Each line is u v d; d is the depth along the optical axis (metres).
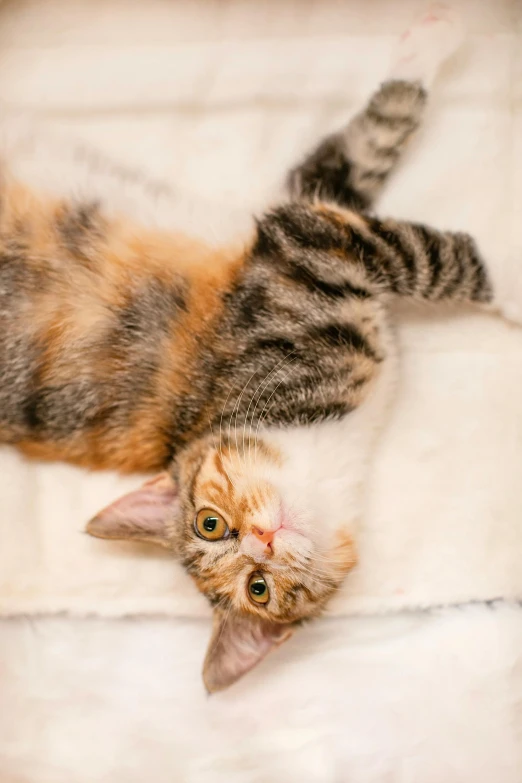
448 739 0.54
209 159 0.54
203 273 0.50
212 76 0.54
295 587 0.49
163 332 0.50
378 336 0.51
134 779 0.55
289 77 0.54
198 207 0.52
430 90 0.53
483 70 0.53
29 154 0.53
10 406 0.52
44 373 0.51
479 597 0.54
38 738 0.55
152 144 0.54
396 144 0.53
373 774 0.54
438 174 0.53
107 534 0.51
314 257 0.50
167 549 0.53
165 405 0.51
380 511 0.54
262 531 0.48
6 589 0.55
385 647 0.55
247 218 0.52
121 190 0.52
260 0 0.54
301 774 0.54
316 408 0.50
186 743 0.55
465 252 0.52
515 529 0.54
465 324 0.54
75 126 0.54
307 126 0.54
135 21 0.54
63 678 0.55
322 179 0.53
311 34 0.54
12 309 0.51
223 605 0.51
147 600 0.55
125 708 0.55
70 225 0.51
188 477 0.51
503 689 0.54
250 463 0.49
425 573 0.55
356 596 0.54
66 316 0.51
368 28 0.54
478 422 0.54
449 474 0.54
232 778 0.55
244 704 0.55
